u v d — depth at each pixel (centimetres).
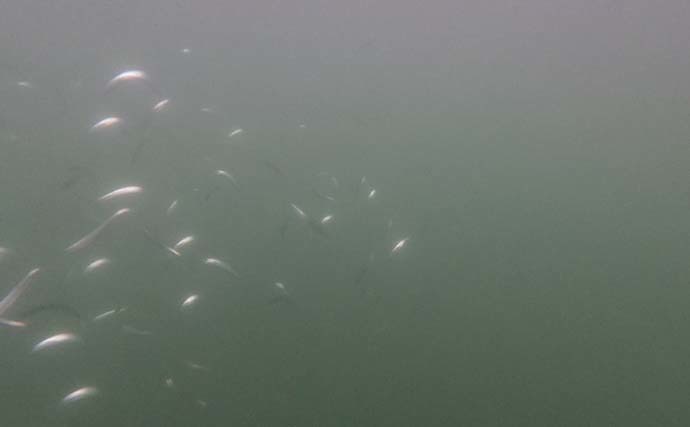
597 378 252
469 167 342
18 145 267
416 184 321
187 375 217
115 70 330
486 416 233
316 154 329
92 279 218
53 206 234
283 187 279
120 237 225
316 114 355
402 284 266
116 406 201
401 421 226
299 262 260
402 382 239
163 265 231
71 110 282
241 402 216
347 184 299
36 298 201
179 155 275
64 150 269
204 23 392
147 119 255
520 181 338
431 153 348
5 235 226
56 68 323
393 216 291
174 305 229
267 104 349
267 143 317
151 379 212
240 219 264
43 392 198
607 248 305
